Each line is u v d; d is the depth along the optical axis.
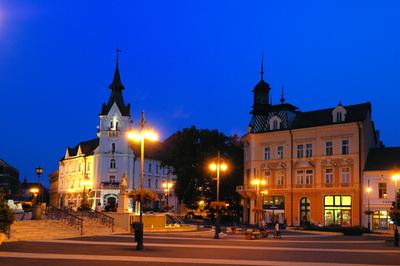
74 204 102.88
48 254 23.67
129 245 29.61
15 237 32.25
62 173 118.12
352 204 64.62
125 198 48.94
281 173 72.62
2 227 26.52
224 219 79.94
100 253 24.66
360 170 64.44
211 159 75.62
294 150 71.50
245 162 78.06
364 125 66.25
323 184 67.56
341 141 66.75
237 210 81.38
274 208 71.00
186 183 78.38
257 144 75.75
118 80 107.38
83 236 37.31
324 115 70.81
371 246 33.72
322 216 67.19
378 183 62.94
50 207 43.81
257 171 75.06
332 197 66.69
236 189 77.00
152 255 24.22
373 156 65.94
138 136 38.69
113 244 30.14
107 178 103.00
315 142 69.38
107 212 46.12
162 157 113.56
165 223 48.84
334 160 66.81
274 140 73.81
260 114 79.50
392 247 32.94
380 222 62.03
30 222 37.84
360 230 50.38
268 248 30.30
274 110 76.31
